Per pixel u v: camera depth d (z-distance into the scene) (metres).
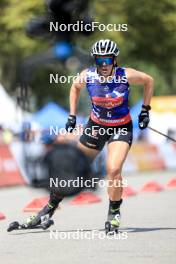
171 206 24.61
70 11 36.38
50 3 35.94
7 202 27.16
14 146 35.47
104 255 14.67
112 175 17.16
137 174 43.38
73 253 14.96
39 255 14.75
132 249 15.38
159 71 65.50
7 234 17.84
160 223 19.83
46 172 18.31
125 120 17.33
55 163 18.03
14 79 61.69
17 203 26.70
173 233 17.73
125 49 60.16
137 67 62.97
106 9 57.91
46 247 15.79
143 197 28.36
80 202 25.78
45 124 43.31
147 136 48.66
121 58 60.44
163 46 62.31
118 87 17.06
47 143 32.66
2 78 62.50
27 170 34.59
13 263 13.82
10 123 46.00
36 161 33.41
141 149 45.84
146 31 60.66
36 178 32.97
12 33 57.47
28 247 15.81
